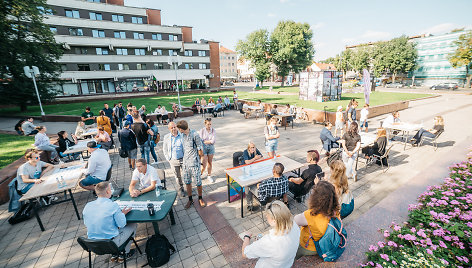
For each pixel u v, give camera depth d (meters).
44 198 5.04
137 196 3.83
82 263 3.41
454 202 3.28
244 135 10.93
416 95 25.34
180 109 17.50
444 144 8.05
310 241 2.51
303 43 40.25
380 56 46.78
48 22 32.66
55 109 22.34
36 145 7.10
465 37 20.61
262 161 5.04
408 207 3.57
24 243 3.89
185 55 45.81
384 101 19.16
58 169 5.16
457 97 24.25
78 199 5.39
